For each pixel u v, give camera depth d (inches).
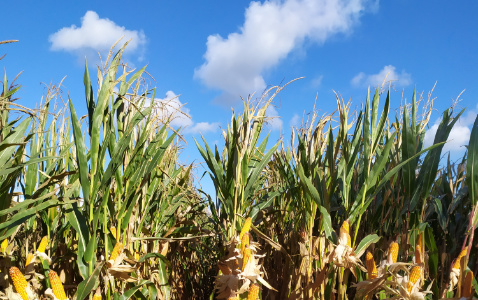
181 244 117.1
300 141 93.4
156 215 97.5
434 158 79.5
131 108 82.4
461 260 65.6
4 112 71.4
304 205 88.0
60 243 84.0
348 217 78.3
